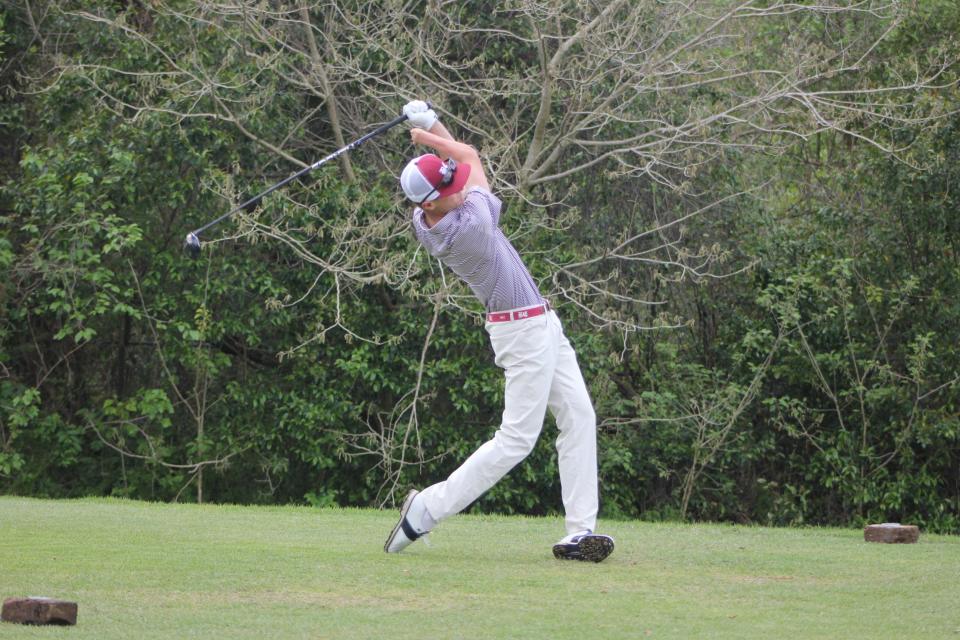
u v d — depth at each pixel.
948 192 46.16
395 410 42.78
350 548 18.45
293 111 45.66
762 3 51.72
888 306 48.06
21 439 43.47
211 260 42.78
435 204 16.94
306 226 41.31
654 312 48.84
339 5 44.25
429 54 42.03
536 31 41.34
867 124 46.53
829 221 48.44
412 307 43.09
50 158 42.00
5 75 47.28
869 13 46.56
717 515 49.72
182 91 41.59
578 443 17.81
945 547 20.23
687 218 46.06
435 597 14.02
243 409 44.22
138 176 42.06
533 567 16.66
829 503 49.94
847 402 48.34
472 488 17.67
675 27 44.16
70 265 41.06
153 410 42.50
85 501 29.28
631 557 18.19
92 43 44.22
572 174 46.75
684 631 12.12
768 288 47.31
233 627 12.00
